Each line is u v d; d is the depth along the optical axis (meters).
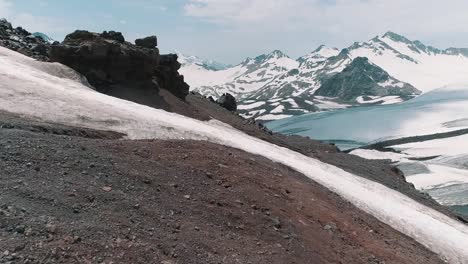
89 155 22.58
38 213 15.51
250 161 31.98
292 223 23.42
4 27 62.88
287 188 29.08
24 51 55.38
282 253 19.75
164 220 18.75
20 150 20.41
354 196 37.28
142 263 15.13
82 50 52.38
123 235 16.23
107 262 14.37
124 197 19.19
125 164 23.00
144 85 57.31
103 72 53.50
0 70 38.09
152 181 22.12
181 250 16.91
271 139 65.00
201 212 20.94
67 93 37.94
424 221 38.91
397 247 28.52
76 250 14.27
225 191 24.30
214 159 28.81
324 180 38.62
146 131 34.34
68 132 28.08
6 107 30.52
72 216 16.22
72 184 18.67
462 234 39.97
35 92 35.09
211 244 18.28
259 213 23.09
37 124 27.16
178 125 38.16
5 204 15.27
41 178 18.36
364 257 23.59
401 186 61.50
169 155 27.12
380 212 36.09
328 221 26.61
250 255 18.58
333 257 21.80
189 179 24.17
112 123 33.75
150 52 57.47
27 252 13.28
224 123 59.34
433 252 33.09
